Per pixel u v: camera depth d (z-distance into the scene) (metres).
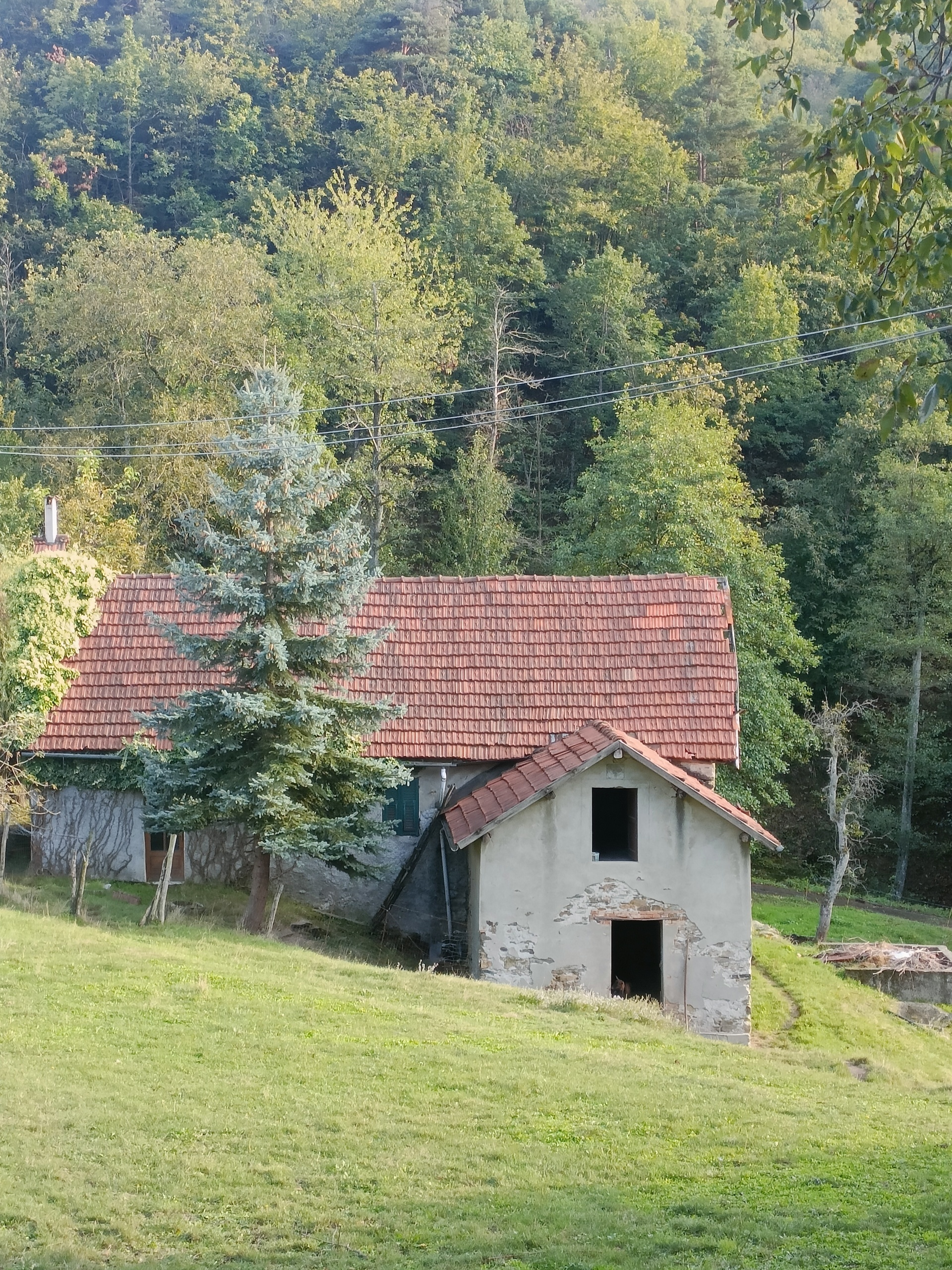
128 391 47.59
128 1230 10.04
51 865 25.00
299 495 20.47
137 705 24.97
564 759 21.88
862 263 10.31
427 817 24.47
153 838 24.88
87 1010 15.28
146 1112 12.38
